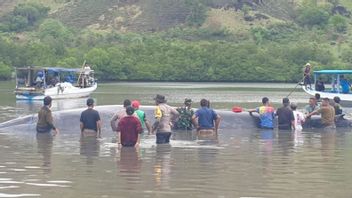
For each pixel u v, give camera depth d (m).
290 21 156.62
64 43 138.50
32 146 22.59
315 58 127.88
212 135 27.06
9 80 115.50
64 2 176.38
